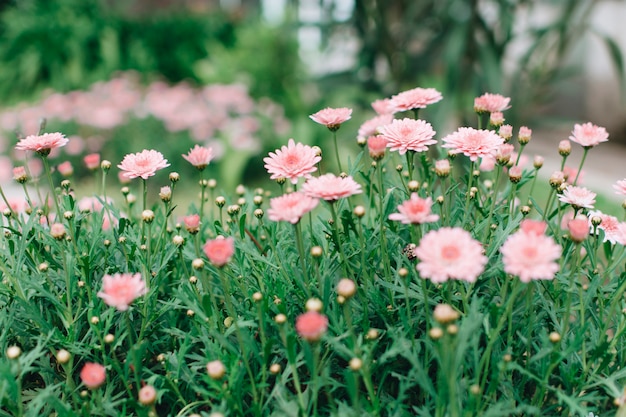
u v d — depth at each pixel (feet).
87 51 20.93
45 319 3.72
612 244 3.71
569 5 10.90
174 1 26.94
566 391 3.14
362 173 4.01
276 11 17.47
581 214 3.69
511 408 3.02
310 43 16.40
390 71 12.23
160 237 3.77
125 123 13.75
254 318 3.41
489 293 3.50
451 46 10.16
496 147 3.31
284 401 2.96
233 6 25.49
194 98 15.57
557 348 2.99
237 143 12.92
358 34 12.68
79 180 13.08
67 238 3.95
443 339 2.62
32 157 9.75
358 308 3.44
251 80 16.34
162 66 22.02
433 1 11.59
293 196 2.97
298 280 3.32
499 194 4.18
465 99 11.14
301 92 15.08
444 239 2.56
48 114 13.78
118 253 4.03
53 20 21.27
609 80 17.13
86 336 3.40
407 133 3.42
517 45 14.26
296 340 3.34
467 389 2.96
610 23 16.88
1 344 3.34
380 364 3.09
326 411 3.28
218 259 2.82
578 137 3.58
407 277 3.36
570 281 3.04
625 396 2.83
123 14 23.26
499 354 3.13
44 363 3.44
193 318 3.52
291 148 3.33
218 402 3.30
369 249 3.62
